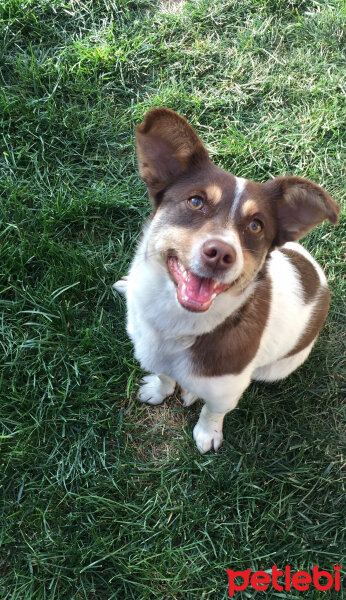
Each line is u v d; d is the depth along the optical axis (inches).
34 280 29.1
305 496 25.8
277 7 41.6
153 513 24.6
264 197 19.4
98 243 31.0
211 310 19.4
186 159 19.1
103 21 37.9
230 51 39.2
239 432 27.4
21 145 32.3
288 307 23.1
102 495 24.6
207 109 36.4
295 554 24.4
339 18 41.1
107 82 36.3
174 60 37.9
